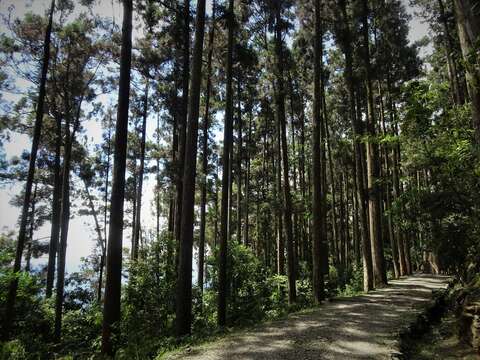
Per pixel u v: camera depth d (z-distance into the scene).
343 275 22.05
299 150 28.53
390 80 24.45
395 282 18.70
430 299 11.98
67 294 19.53
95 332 13.20
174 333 10.31
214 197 30.50
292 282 14.69
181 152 15.46
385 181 17.61
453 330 7.86
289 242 15.00
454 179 8.22
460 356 6.31
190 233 10.59
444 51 25.81
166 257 12.80
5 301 12.34
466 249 8.14
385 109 25.67
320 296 13.36
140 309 11.68
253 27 17.41
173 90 19.20
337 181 40.25
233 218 37.25
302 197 26.33
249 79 22.72
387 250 30.12
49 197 31.73
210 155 31.48
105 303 9.73
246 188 30.73
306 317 10.47
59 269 14.55
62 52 18.92
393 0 21.52
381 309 10.88
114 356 9.00
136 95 26.45
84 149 27.64
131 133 30.41
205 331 10.36
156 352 8.30
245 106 25.89
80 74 19.72
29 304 13.62
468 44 5.95
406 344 7.48
